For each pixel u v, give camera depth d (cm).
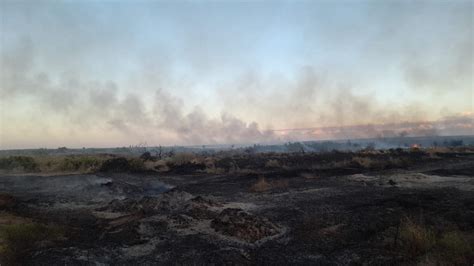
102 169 2477
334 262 647
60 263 626
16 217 1027
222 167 2650
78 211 1193
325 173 2078
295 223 928
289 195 1362
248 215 910
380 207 1054
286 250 723
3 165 2672
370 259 645
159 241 783
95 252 696
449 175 1836
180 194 1266
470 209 983
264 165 2695
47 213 1157
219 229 863
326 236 805
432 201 1116
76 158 2822
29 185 1805
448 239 676
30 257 671
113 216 1097
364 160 2581
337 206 1110
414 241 687
